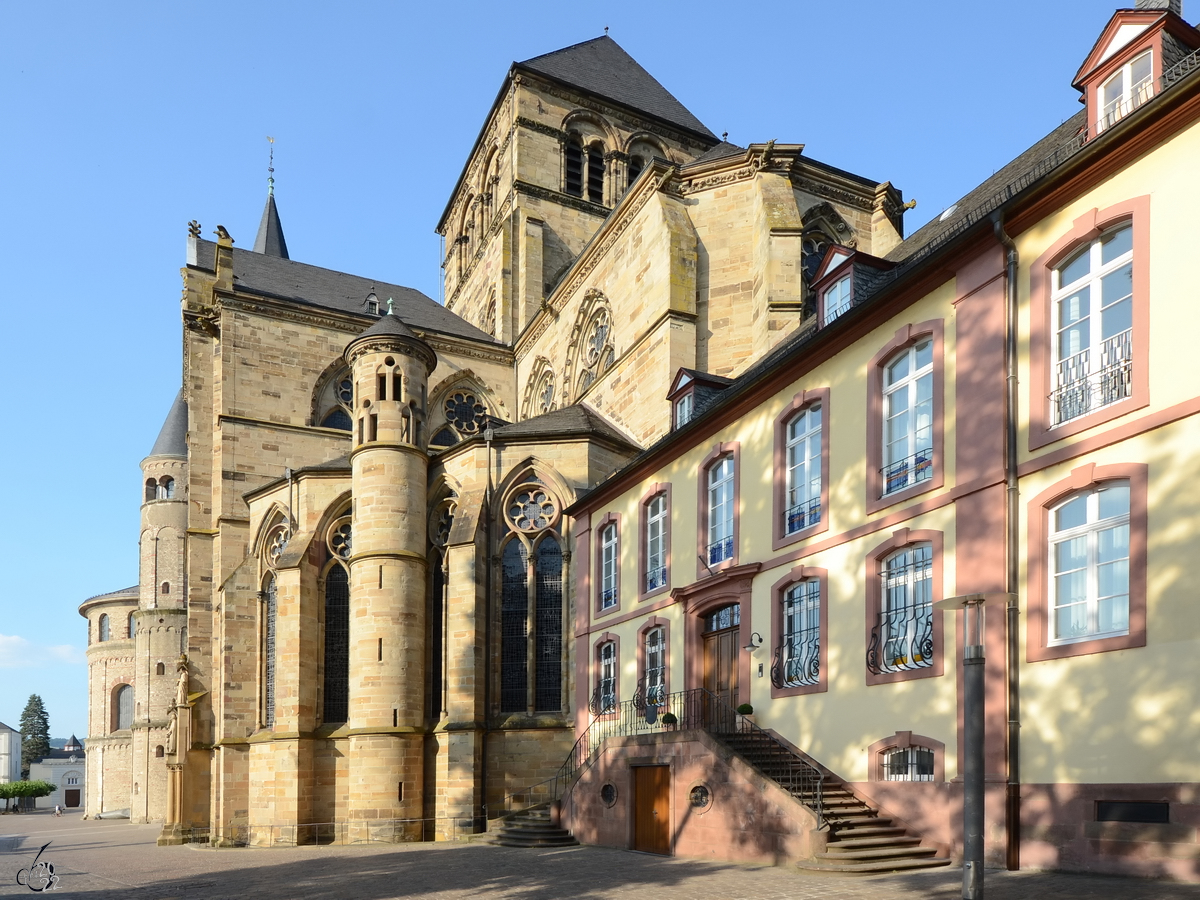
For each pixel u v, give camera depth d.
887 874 15.32
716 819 19.44
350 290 53.94
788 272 33.59
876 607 18.67
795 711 20.59
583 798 25.30
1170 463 13.38
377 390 35.22
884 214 38.41
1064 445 15.02
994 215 16.27
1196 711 12.53
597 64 58.78
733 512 23.95
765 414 23.08
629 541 29.25
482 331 55.53
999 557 15.71
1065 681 14.37
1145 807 13.06
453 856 24.19
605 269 40.59
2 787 105.12
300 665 35.25
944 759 16.39
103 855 32.72
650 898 14.70
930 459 17.95
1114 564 14.18
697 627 25.09
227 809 39.03
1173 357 13.55
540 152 53.56
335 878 20.61
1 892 20.30
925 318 18.19
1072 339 15.45
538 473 34.69
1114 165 14.70
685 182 36.41
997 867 14.73
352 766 32.62
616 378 38.50
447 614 33.38
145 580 69.88
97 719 84.06
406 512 34.34
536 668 33.44
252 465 44.41
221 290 44.88
